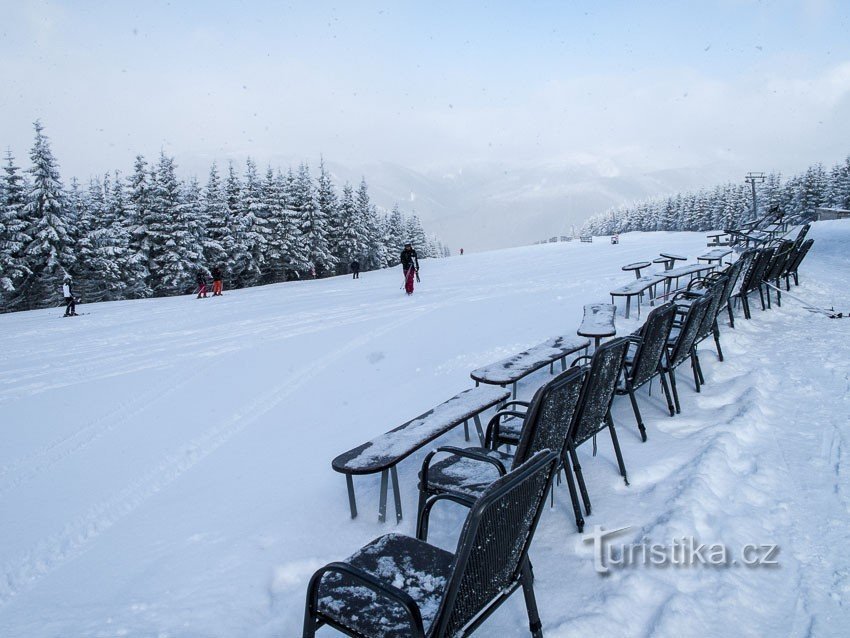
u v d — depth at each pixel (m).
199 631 2.45
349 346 8.66
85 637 2.48
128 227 34.94
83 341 11.70
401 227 68.62
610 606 2.33
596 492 3.33
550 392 2.43
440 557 2.15
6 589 2.98
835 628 2.16
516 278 17.91
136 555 3.19
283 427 5.28
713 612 2.29
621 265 19.42
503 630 2.28
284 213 39.69
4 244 30.27
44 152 31.25
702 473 3.32
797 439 3.88
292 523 3.33
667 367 4.49
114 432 5.58
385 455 3.08
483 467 2.96
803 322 7.62
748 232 14.91
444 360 7.12
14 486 4.41
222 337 10.59
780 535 2.81
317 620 1.94
